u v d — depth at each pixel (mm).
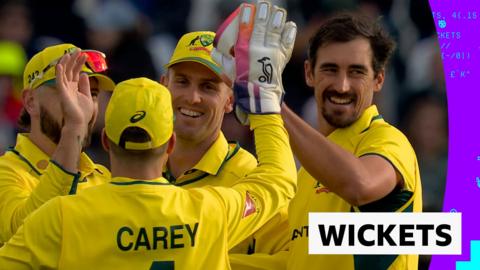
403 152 18562
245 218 17359
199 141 20797
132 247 16641
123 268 16594
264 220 17578
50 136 20219
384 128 19000
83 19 43125
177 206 16938
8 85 38312
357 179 17500
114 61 40281
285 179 17516
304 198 19531
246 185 17500
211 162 20828
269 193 17391
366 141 18906
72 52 18844
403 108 39719
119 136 16797
